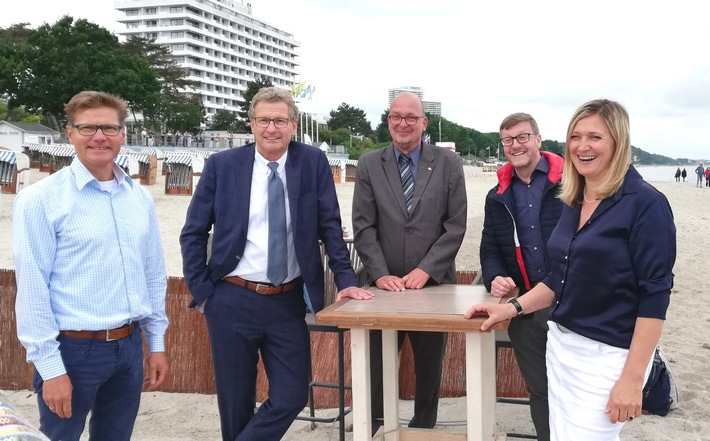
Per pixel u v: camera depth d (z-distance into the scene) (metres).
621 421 2.17
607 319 2.22
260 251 3.08
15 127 50.19
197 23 137.12
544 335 3.11
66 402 2.42
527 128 3.16
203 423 4.23
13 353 4.77
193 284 3.10
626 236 2.15
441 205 3.47
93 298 2.51
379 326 2.56
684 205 24.03
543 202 3.18
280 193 3.09
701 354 5.40
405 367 4.71
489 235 3.39
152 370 2.87
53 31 57.78
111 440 2.81
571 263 2.28
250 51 155.38
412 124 3.41
